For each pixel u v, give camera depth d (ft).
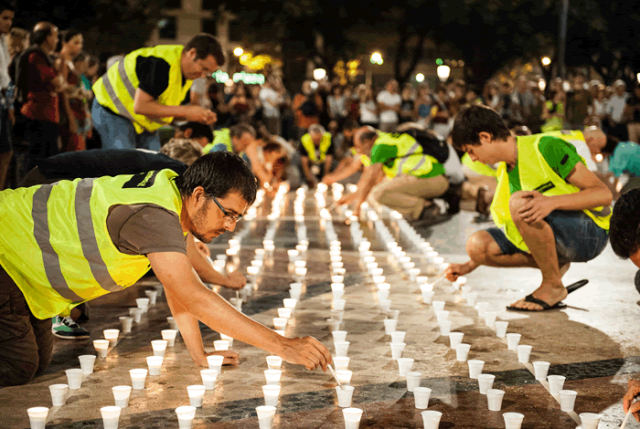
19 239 10.12
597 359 12.48
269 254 24.39
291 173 57.06
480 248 17.44
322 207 39.65
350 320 15.35
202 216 9.29
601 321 15.29
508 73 130.93
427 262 23.15
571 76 103.19
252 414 9.79
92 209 9.82
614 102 63.82
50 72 23.06
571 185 15.96
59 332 13.71
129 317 14.55
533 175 16.02
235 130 32.71
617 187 35.47
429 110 70.44
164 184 9.55
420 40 116.78
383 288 17.34
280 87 73.00
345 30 121.19
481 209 34.81
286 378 11.39
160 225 9.23
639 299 17.54
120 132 21.85
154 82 20.74
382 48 144.25
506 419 8.97
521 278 20.39
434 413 9.02
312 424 9.45
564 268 17.51
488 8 111.55
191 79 21.50
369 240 27.89
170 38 153.28
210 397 10.46
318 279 19.99
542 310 16.30
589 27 111.34
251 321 9.30
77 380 10.80
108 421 9.07
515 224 16.01
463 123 16.03
